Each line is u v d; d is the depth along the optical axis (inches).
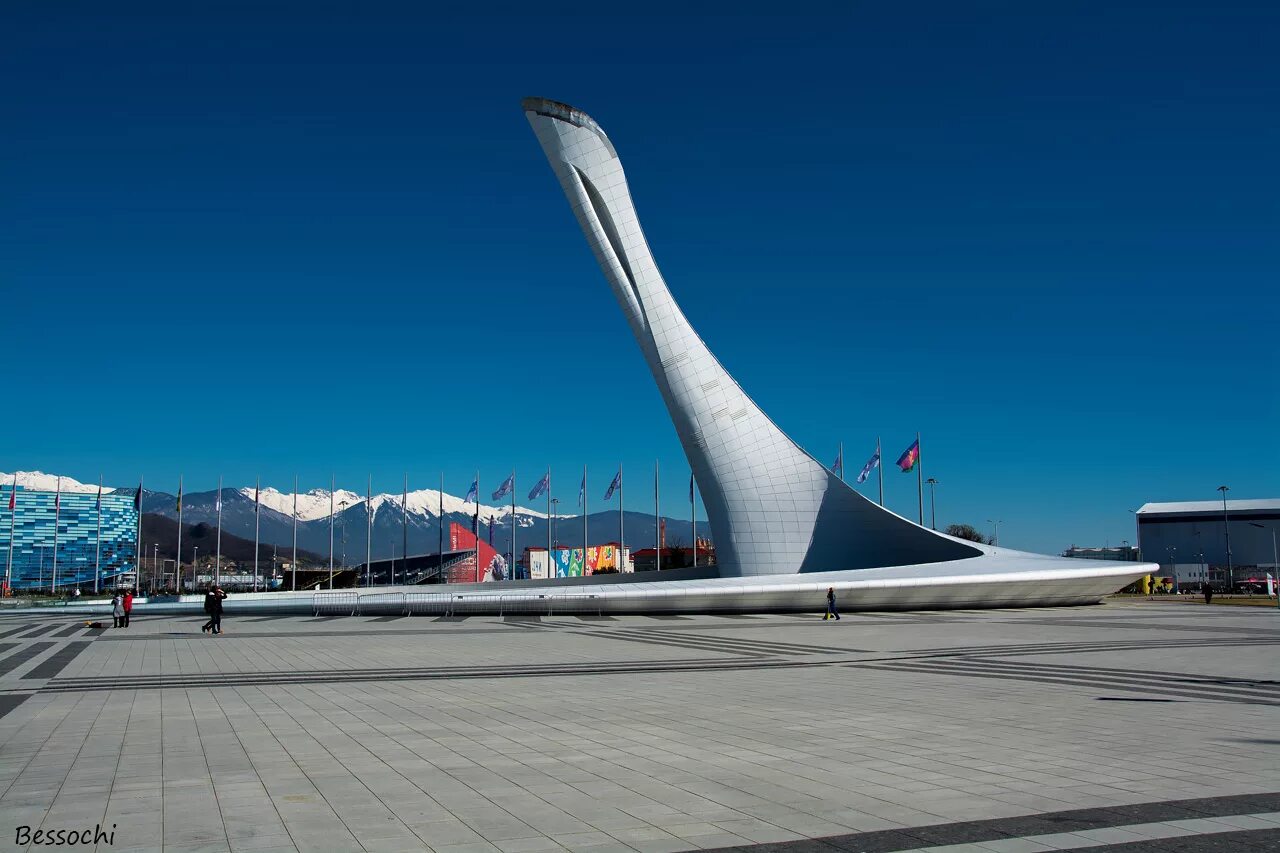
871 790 280.4
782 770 309.3
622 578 1860.2
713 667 649.6
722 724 404.2
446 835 233.1
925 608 1451.8
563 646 837.8
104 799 271.0
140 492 2508.6
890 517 1633.9
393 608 1469.0
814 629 1045.8
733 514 1654.8
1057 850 218.8
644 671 626.2
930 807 259.9
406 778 298.5
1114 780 293.4
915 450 1828.2
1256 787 283.7
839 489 1646.2
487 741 364.5
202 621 1366.9
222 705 469.1
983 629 1025.5
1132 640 867.4
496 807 261.1
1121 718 418.3
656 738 370.0
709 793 277.1
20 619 1545.3
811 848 221.3
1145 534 3668.8
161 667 668.7
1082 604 1583.4
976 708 450.3
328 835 233.3
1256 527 3513.8
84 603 2064.5
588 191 1540.4
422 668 654.5
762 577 1445.6
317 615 1540.4
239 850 221.0
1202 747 348.5
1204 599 2020.2
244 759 330.0
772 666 655.1
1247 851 217.3
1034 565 1501.0
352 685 553.6
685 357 1601.9
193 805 263.7
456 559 3115.2
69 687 548.4
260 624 1251.2
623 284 1576.0
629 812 255.3
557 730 390.0
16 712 446.0
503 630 1074.1
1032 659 695.1
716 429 1625.2
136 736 377.7
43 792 279.6
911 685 542.6
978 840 227.0
